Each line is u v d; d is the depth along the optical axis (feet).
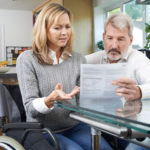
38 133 3.89
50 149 3.43
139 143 2.78
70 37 4.65
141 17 12.71
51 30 4.20
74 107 2.72
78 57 4.83
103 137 4.44
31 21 21.89
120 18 4.71
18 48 21.52
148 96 3.38
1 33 21.06
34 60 4.20
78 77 4.65
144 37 12.48
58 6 4.26
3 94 4.16
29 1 18.39
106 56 5.28
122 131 2.31
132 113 2.33
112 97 3.17
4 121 4.02
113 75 3.07
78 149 3.59
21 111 4.52
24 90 3.95
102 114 2.35
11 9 21.11
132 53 5.14
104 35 5.05
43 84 4.18
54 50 4.44
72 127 4.49
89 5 14.66
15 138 3.89
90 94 3.15
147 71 4.77
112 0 13.60
